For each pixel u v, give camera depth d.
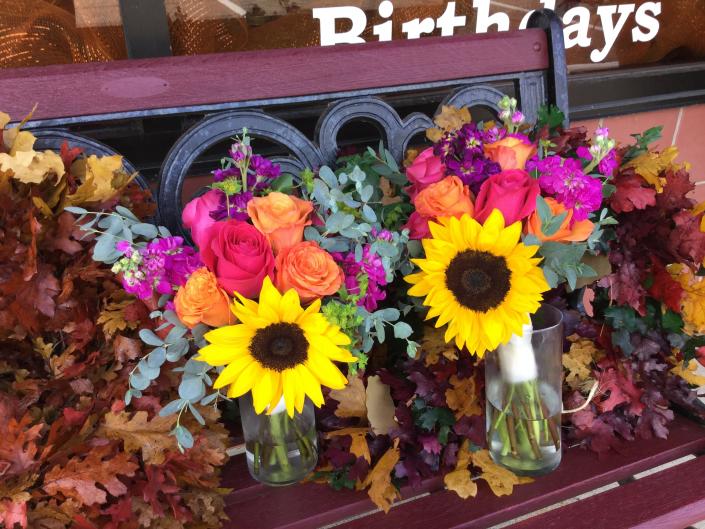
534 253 0.67
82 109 0.81
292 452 0.76
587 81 1.62
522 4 1.67
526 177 0.69
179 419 0.72
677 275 0.88
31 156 0.67
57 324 0.68
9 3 1.26
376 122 0.96
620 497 0.80
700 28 1.83
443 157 0.75
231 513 0.76
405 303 0.86
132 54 1.19
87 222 0.70
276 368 0.63
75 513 0.63
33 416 0.68
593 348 0.89
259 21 1.44
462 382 0.81
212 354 0.61
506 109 0.82
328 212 0.74
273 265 0.63
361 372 0.85
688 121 1.73
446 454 0.82
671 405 0.96
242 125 0.88
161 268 0.64
